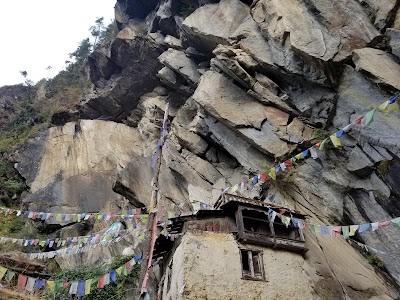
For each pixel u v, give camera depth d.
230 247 12.55
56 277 16.03
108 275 9.60
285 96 17.86
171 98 29.19
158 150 10.72
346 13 16.75
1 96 43.25
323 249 14.28
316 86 17.12
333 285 13.11
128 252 17.84
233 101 18.95
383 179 14.33
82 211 25.28
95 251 19.58
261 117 18.02
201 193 18.89
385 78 14.55
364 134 15.14
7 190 27.73
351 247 14.62
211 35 21.66
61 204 25.53
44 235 23.05
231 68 18.75
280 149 16.80
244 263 12.74
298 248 13.41
